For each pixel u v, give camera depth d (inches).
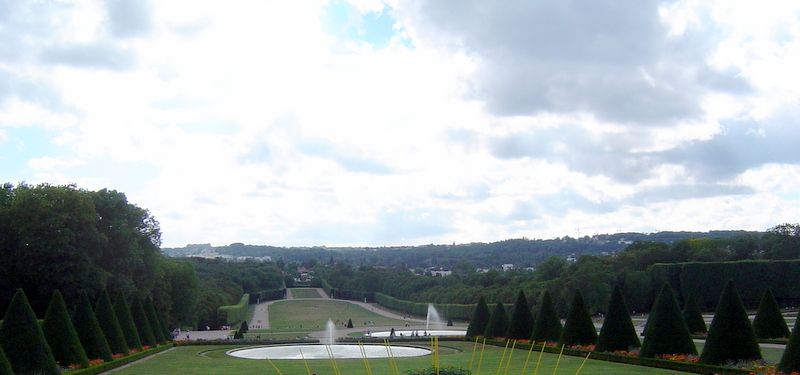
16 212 2726.4
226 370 1726.1
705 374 1455.5
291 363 1907.0
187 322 4761.3
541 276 5477.4
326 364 1857.8
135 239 3198.8
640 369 1568.7
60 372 1509.6
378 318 5999.0
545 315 2249.0
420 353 2236.7
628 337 1847.9
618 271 4877.0
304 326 4977.9
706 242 5447.8
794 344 1286.9
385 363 1884.8
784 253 5201.8
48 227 2687.0
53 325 1621.6
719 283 4335.6
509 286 5541.3
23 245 2714.1
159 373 1672.0
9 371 1236.5
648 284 4525.1
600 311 4429.1
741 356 1435.8
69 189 2933.1
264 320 5915.4
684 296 4387.3
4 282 2743.6
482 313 2792.8
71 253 2711.6
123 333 2170.3
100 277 2822.3
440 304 5767.7
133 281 3292.3
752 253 5413.4
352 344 2677.2
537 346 2220.7
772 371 1307.8
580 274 4475.9
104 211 3093.0
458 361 1889.8
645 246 5693.9
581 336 2041.1
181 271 4308.6
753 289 4306.1
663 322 1664.6
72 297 2834.6
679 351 1636.3
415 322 5251.0
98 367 1686.8
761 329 2102.6
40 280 2758.4
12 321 1445.6
